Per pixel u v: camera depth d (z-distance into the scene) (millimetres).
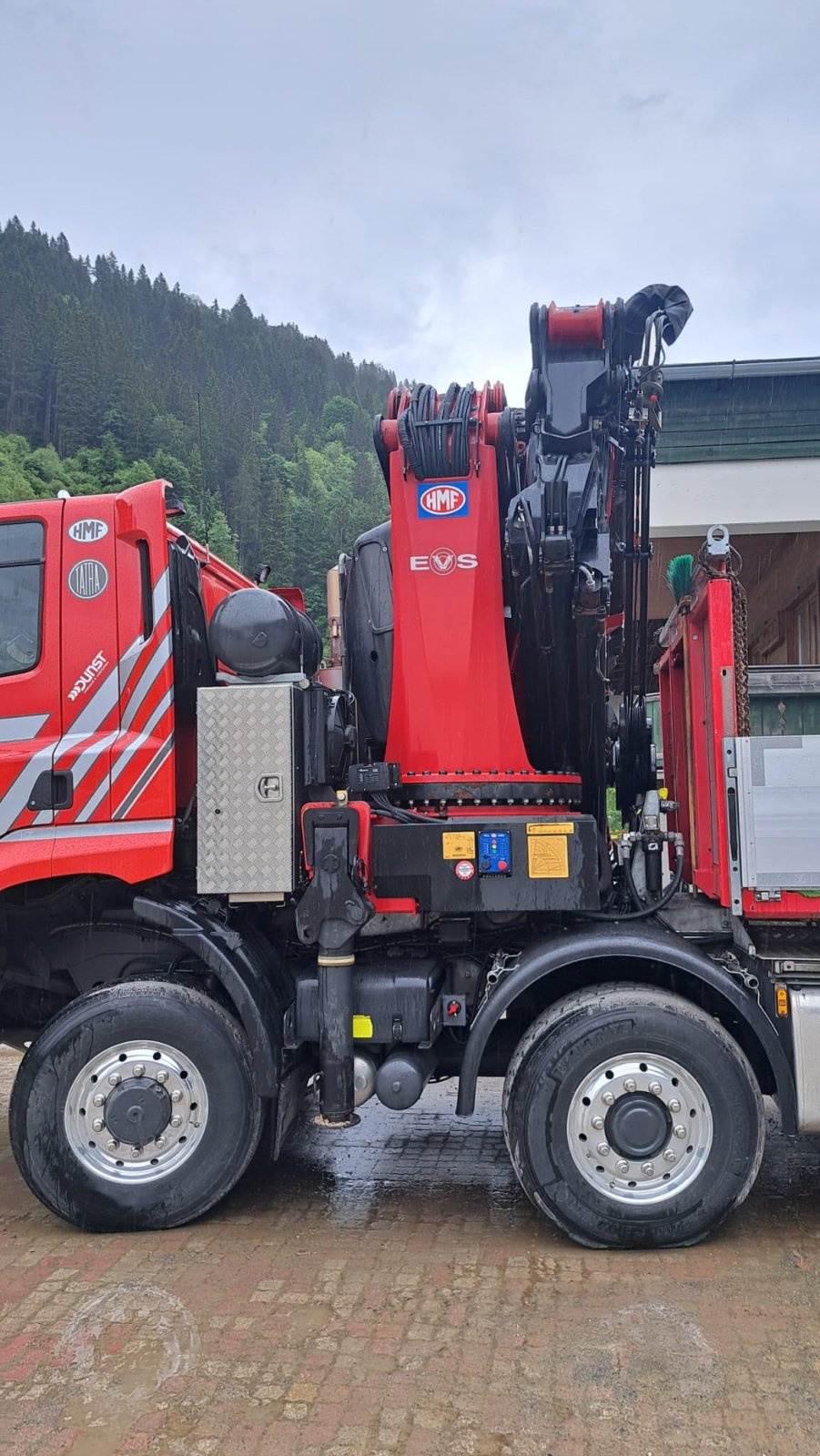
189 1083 3779
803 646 13102
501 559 4375
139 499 4066
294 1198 4164
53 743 3986
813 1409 2520
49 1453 2387
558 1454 2355
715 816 3809
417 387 4430
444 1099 5801
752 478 11078
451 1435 2434
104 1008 3773
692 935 4020
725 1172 3490
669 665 5090
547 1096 3539
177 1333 2955
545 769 4578
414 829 3922
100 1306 3141
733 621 3789
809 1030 3594
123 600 4023
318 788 4000
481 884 3885
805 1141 4871
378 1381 2670
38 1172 3742
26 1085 3766
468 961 4176
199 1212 3750
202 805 3883
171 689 3979
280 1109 3807
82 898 4176
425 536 4301
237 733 3896
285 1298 3182
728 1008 3842
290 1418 2514
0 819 3938
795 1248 3555
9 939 4219
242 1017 3768
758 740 3619
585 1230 3514
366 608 4797
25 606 4070
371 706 4777
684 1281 3264
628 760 5004
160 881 4047
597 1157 3539
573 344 4293
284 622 3934
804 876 3566
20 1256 3564
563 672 4434
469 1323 2986
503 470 4512
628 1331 2918
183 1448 2400
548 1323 2977
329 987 3801
